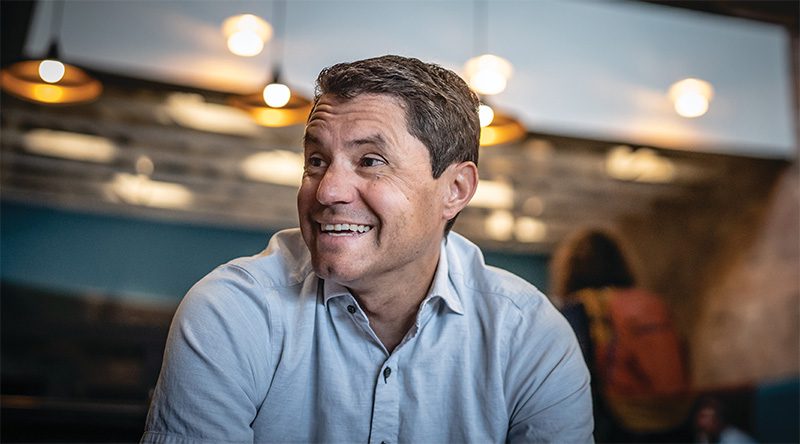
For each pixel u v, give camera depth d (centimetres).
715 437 503
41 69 341
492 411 104
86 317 696
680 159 643
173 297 720
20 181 680
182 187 697
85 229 711
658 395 325
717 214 694
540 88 545
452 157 100
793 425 557
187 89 509
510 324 107
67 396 650
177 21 462
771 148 616
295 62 496
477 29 495
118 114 576
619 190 706
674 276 715
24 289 686
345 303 103
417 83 96
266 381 102
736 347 652
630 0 477
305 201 97
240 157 650
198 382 97
